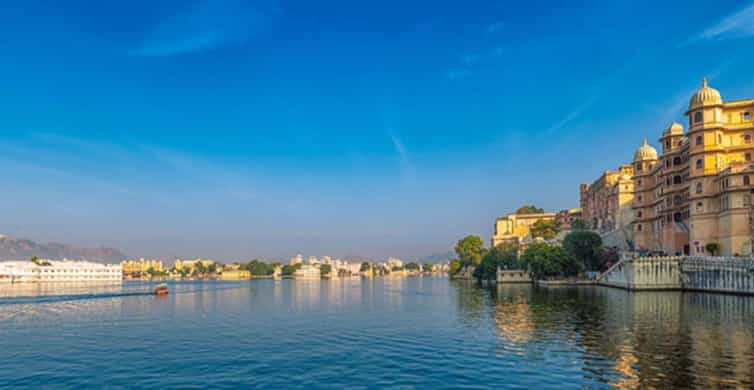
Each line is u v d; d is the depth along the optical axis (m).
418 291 156.62
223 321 76.00
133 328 68.56
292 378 39.09
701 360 39.16
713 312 65.94
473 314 75.94
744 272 85.69
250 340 56.69
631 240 159.00
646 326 55.84
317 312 89.06
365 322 71.62
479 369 39.62
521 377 36.75
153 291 173.38
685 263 102.12
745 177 98.19
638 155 150.88
